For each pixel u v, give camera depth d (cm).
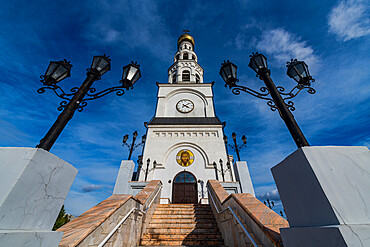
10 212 145
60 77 326
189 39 2917
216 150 1389
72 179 225
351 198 143
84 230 237
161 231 570
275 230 237
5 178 155
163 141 1445
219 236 536
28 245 145
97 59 348
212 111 1731
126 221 398
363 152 170
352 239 119
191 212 719
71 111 264
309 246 146
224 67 409
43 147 199
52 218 187
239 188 1091
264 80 335
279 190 210
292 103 315
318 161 162
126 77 392
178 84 1973
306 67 336
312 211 154
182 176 1265
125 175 1069
